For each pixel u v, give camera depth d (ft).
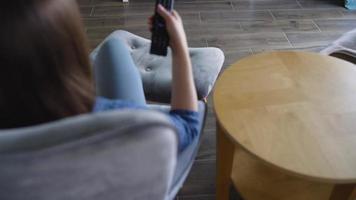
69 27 1.60
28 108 1.61
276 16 8.45
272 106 3.31
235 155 4.09
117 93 3.13
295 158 2.77
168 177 1.78
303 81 3.65
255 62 3.97
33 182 1.39
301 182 3.78
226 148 3.47
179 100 2.61
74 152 1.31
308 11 8.66
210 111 5.42
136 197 1.79
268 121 3.14
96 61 3.57
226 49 7.25
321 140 2.93
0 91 1.54
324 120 3.14
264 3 9.02
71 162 1.34
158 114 1.45
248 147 2.88
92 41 7.48
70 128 1.31
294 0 9.18
